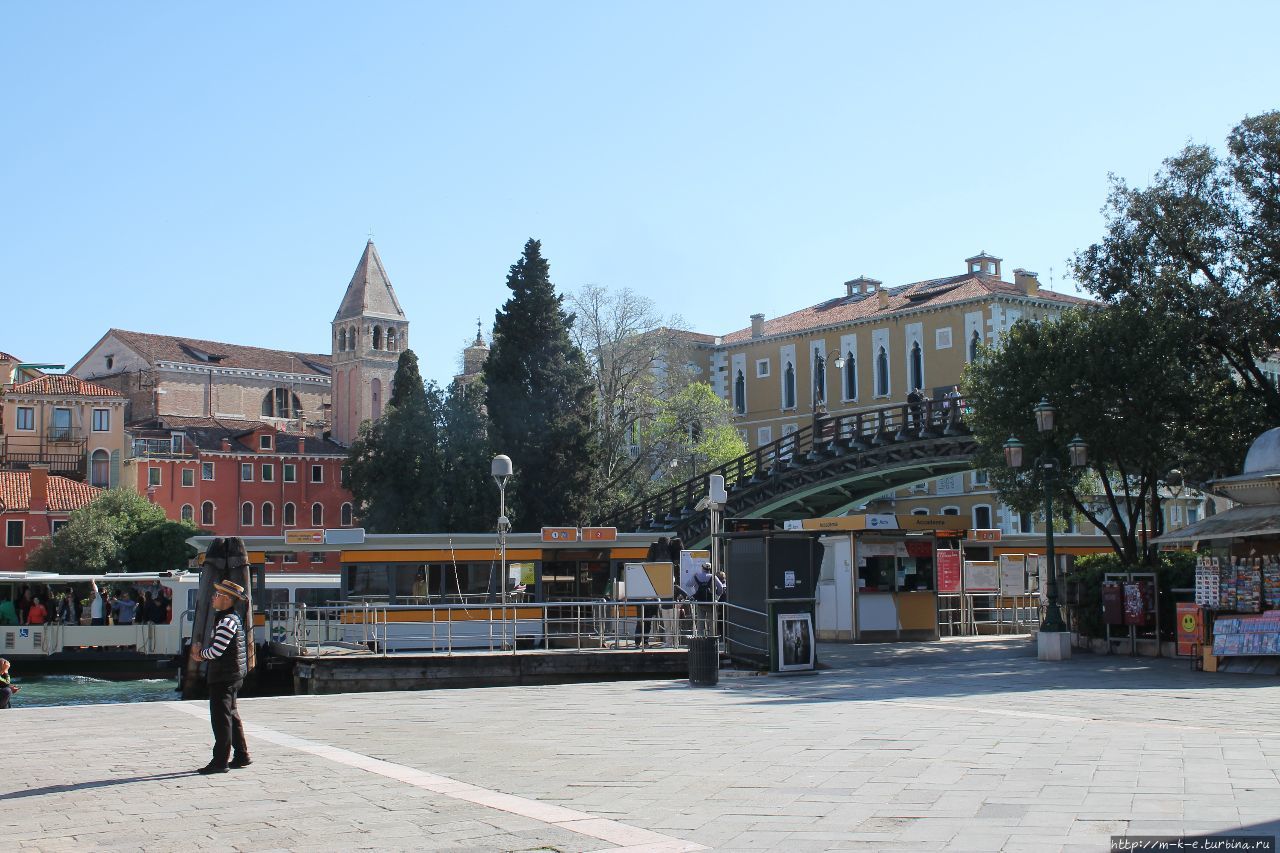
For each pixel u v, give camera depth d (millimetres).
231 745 12039
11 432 83688
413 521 61719
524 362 63062
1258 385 36500
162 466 85938
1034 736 13367
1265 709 16078
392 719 16562
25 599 43906
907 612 33875
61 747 13852
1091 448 32219
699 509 51688
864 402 85000
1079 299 81812
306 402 107812
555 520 61469
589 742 13680
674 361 72438
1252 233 35156
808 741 13383
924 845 8023
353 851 8234
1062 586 34031
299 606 30828
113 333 103438
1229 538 24469
